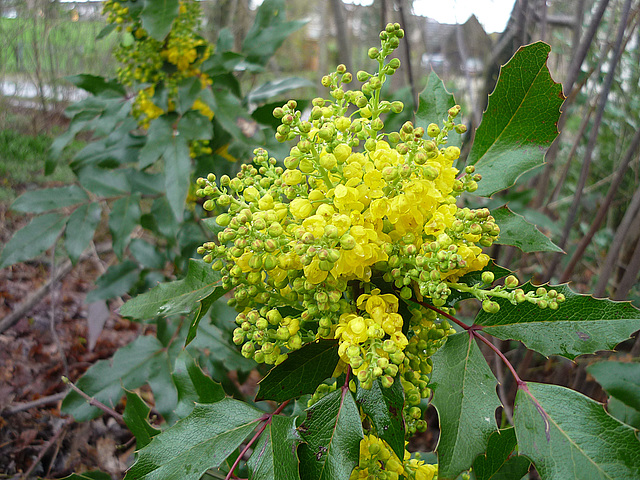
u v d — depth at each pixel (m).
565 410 0.17
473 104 0.50
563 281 0.42
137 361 0.40
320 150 0.19
